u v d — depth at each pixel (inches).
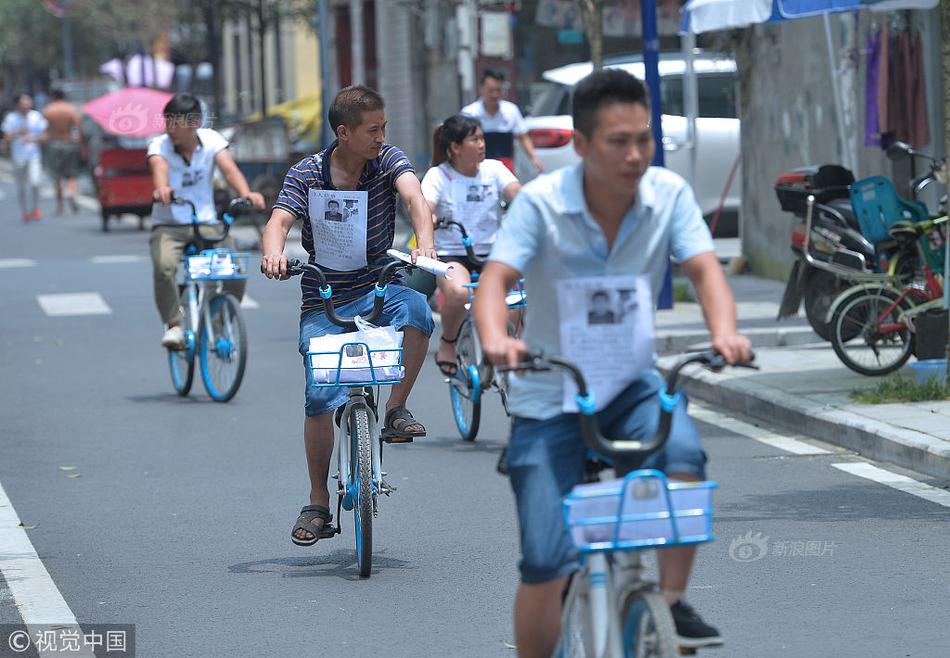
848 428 1202.0
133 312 2278.5
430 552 927.0
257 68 5935.0
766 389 1384.1
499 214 1338.6
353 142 892.0
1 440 1338.6
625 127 530.9
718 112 2532.0
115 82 6491.1
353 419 882.1
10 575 892.0
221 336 1528.1
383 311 946.7
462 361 1285.7
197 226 1533.0
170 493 1113.4
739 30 2314.2
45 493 1122.7
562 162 2418.8
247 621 791.1
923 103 1828.2
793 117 2193.7
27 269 2920.8
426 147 4247.0
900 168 1877.5
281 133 3575.3
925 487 1059.9
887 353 1457.9
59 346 1957.4
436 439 1311.5
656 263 564.1
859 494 1045.2
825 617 771.4
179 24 5162.4
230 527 1007.0
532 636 562.9
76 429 1387.8
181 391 1565.0
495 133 2250.2
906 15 1843.0
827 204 1550.2
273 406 1489.9
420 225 904.3
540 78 3639.3
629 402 557.3
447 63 3981.3
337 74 5032.0
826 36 2071.9
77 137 4707.2
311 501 912.9
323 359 854.5
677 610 534.9
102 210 3890.3
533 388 556.7
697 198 2516.0
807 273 1566.2
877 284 1441.9
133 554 938.7
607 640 523.8
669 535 503.5
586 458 563.5
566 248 553.6
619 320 542.3
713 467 1149.7
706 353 534.3
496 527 987.9
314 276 901.8
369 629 771.4
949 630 745.6
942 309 1413.6
